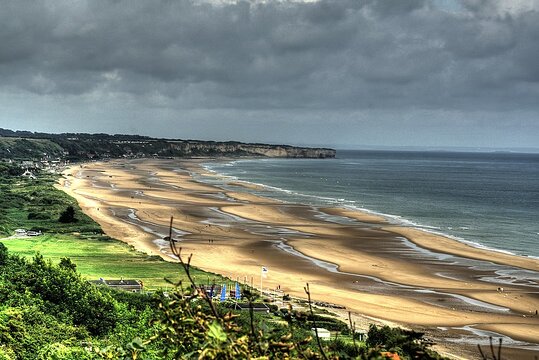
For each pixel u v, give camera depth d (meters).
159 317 7.47
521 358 49.84
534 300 68.31
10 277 34.06
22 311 27.41
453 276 78.69
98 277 67.25
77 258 78.50
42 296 32.56
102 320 31.62
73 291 32.56
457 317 61.06
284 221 121.25
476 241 105.06
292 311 7.39
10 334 24.41
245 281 71.31
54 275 34.38
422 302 66.38
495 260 89.00
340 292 69.38
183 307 7.34
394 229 114.44
